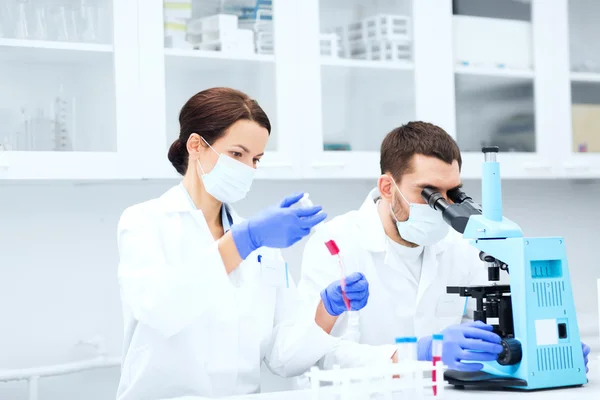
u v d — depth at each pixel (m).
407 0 3.16
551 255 1.66
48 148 2.62
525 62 3.37
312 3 2.97
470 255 2.52
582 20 3.47
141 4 2.70
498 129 3.29
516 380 1.60
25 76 2.62
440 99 3.18
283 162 2.88
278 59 2.91
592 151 3.47
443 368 1.57
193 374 1.91
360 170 3.03
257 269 2.04
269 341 2.04
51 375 2.81
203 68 2.86
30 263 2.90
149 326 1.83
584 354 1.71
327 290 1.97
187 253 1.97
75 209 2.97
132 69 2.68
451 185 2.08
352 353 1.95
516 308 1.64
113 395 3.00
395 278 2.38
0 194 2.86
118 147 2.67
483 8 3.29
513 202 3.79
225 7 2.88
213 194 2.00
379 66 3.10
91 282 2.99
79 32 2.68
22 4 2.62
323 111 2.99
